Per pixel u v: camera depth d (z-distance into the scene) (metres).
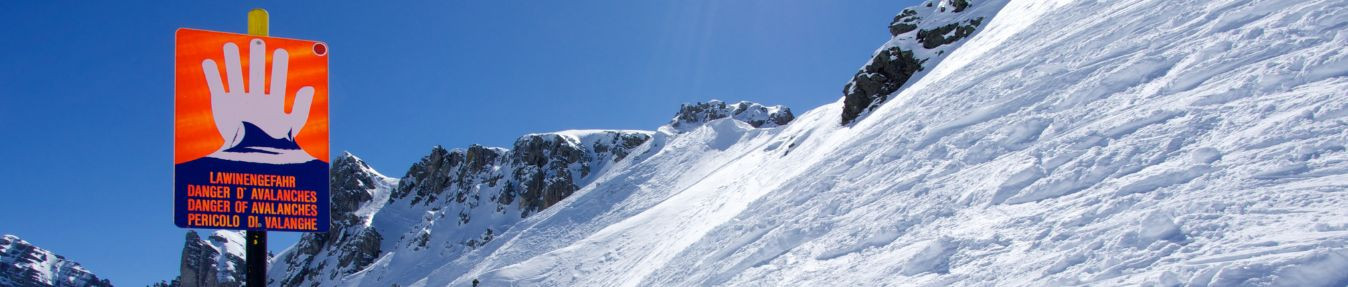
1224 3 18.36
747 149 77.81
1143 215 9.14
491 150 141.38
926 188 15.30
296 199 6.54
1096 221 9.62
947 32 49.62
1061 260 8.67
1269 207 8.35
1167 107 13.35
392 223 135.12
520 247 74.75
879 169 19.42
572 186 117.62
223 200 6.34
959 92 23.05
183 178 6.27
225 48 6.53
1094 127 13.92
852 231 14.66
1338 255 6.76
